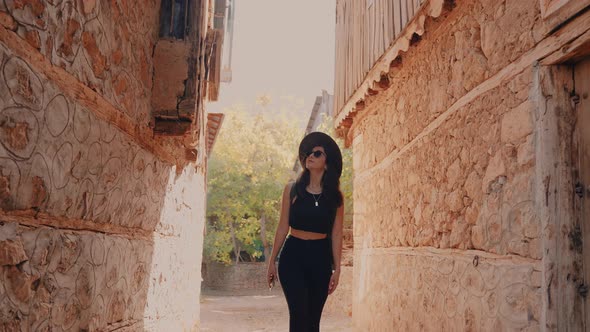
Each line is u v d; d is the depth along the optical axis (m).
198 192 7.39
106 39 2.75
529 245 2.76
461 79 3.93
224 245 24.09
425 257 4.70
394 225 5.98
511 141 3.03
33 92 1.92
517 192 2.92
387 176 6.45
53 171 2.13
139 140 3.51
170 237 4.91
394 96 6.19
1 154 1.72
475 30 3.68
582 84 2.62
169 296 4.95
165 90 3.89
